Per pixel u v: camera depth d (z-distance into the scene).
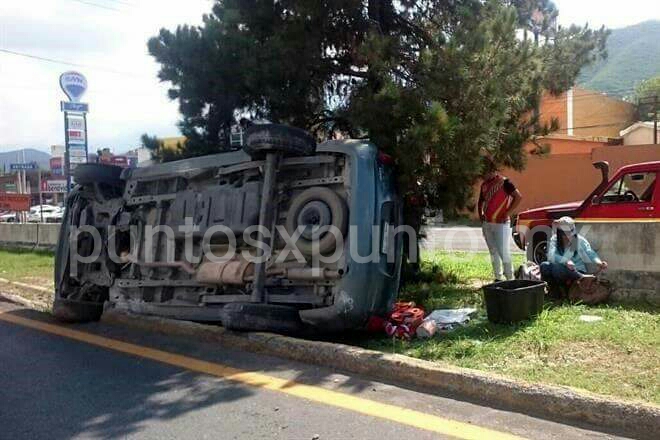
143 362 5.92
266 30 9.23
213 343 6.48
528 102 9.11
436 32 8.83
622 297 7.55
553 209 11.35
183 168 7.59
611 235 7.70
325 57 9.33
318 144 6.73
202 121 10.06
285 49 8.67
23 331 7.57
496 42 7.95
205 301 7.04
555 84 10.18
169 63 9.54
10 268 14.23
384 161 6.91
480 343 5.79
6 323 8.11
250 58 8.71
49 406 4.76
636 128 39.72
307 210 6.46
